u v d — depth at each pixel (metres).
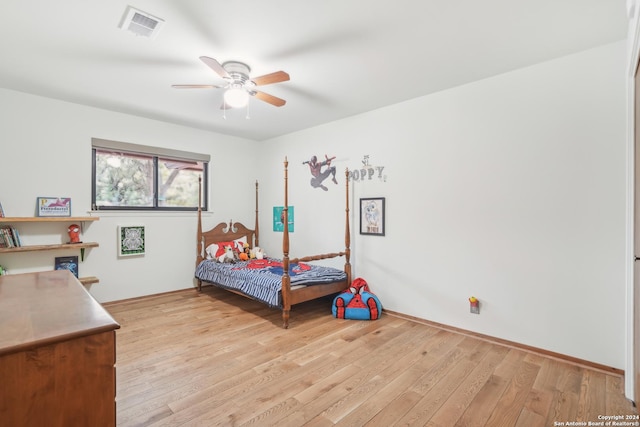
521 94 2.65
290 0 1.78
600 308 2.30
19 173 3.22
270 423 1.69
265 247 5.18
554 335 2.49
